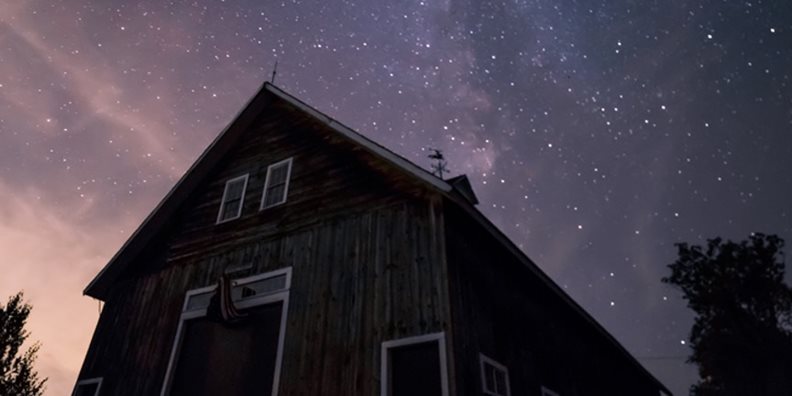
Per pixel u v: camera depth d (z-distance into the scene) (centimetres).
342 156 1116
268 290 1027
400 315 839
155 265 1298
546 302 1316
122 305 1275
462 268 911
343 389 821
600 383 1495
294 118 1280
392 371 802
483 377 831
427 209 927
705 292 3394
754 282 3269
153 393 1053
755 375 3070
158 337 1139
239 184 1290
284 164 1220
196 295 1147
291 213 1116
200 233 1262
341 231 1011
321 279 970
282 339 938
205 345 1070
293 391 869
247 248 1139
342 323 891
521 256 1064
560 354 1278
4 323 1911
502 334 982
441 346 772
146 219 1312
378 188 1016
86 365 1205
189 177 1322
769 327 3158
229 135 1334
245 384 952
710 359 3250
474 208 923
